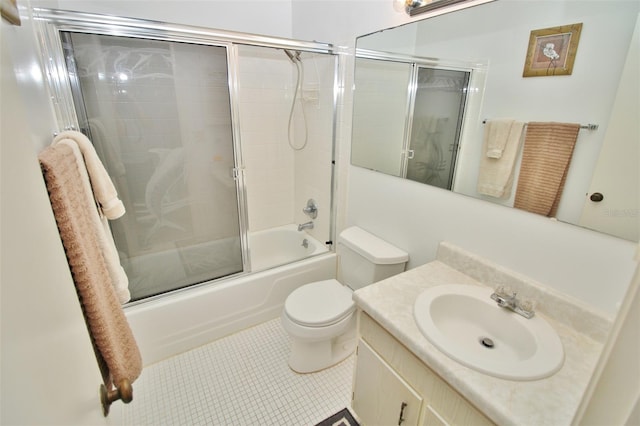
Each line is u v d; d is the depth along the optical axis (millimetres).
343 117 2178
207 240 2330
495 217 1318
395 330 1087
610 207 982
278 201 3025
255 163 2801
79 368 579
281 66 2633
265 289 2238
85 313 758
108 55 1790
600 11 921
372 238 1994
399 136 1736
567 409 802
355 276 1962
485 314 1237
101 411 669
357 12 1888
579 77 994
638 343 346
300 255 2762
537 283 1205
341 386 1770
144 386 1746
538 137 1129
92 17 1529
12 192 389
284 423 1558
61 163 746
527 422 770
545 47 1062
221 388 1742
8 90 418
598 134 975
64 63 1593
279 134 2830
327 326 1692
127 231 2078
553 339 1036
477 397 843
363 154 2045
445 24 1387
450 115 1435
